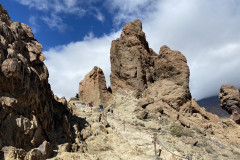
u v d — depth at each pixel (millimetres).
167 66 43188
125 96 40594
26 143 12945
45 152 13094
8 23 17984
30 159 11367
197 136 30344
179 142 26453
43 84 17688
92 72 42094
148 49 51594
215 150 27688
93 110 31688
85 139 19516
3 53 13344
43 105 16250
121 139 21141
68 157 13969
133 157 17375
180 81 41250
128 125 28391
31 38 19250
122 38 48906
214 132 34594
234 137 34219
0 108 11867
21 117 13000
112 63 43938
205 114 40219
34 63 17406
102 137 20484
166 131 29172
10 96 12773
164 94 40312
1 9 18266
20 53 15953
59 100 23594
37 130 13961
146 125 30000
